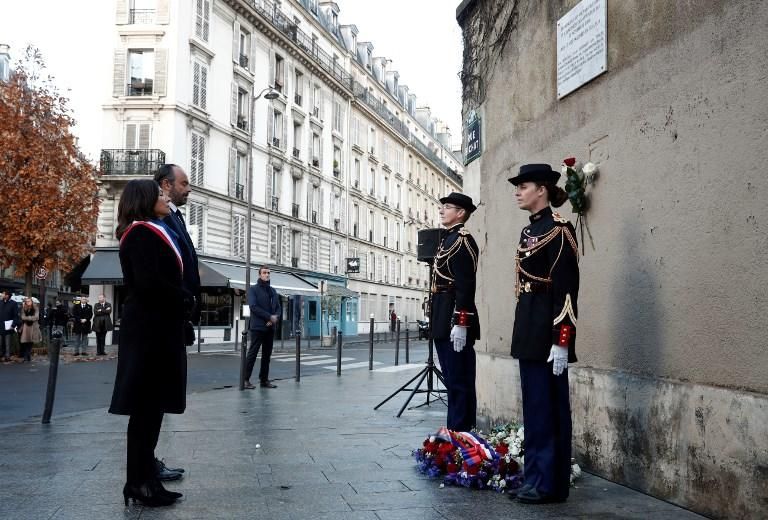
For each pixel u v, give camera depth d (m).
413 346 29.09
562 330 4.02
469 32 7.61
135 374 3.96
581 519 3.72
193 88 29.30
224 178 31.73
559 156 5.55
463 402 5.34
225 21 31.88
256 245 34.31
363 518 3.73
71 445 5.91
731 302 3.65
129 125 28.19
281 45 37.06
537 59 5.96
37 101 21.11
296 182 39.44
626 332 4.58
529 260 4.30
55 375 7.31
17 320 18.25
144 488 3.95
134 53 28.69
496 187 6.71
